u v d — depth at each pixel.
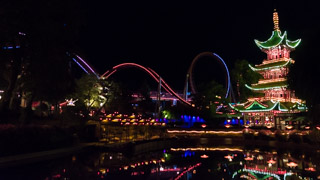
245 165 23.98
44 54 29.33
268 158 29.12
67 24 31.20
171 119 89.62
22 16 26.48
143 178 17.84
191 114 82.62
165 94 124.94
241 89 89.88
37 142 26.30
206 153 34.81
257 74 87.12
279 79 69.06
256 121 68.00
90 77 60.38
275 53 73.56
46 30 28.31
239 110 69.44
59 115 42.00
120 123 46.22
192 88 102.62
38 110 49.56
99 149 32.19
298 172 20.42
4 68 32.97
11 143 23.30
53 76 30.50
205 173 20.11
